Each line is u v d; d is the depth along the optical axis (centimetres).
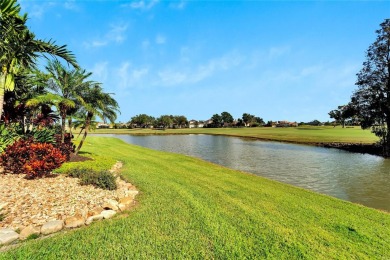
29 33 827
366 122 3011
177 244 459
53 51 916
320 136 4884
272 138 4650
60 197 662
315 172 1515
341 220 622
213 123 15325
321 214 659
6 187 711
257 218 604
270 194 842
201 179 1047
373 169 1630
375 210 732
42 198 646
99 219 560
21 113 1322
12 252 403
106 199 680
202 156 2277
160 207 645
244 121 14975
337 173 1488
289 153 2525
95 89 1380
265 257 432
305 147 3189
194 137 6084
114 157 1645
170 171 1209
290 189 952
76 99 1334
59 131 1834
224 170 1353
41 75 1268
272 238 503
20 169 879
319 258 436
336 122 10600
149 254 420
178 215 595
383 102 2764
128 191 764
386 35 2847
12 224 501
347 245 488
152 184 877
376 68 2991
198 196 762
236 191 859
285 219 610
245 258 427
